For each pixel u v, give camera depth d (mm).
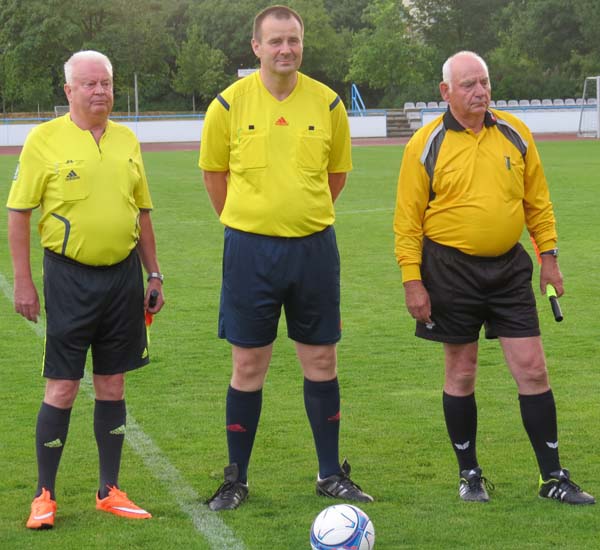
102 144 4410
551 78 55219
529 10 56531
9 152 38312
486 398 6336
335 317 4652
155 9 58625
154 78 58469
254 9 60875
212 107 4574
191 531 4215
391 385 6742
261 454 5293
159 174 25938
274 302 4566
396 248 4664
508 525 4227
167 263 12055
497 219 4473
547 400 4539
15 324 8859
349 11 65438
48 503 4340
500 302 4559
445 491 4684
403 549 3986
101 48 55469
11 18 55469
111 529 4246
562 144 36469
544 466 4574
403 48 54000
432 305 4609
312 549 3906
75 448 5434
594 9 52500
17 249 4434
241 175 4512
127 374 7121
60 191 4328
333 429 4703
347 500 4570
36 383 6902
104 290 4391
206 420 5973
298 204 4473
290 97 4520
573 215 15766
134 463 5180
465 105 4441
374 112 48156
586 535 4102
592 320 8695
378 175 24578
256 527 4254
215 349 7895
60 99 58938
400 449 5348
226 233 4605
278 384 6793
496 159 4504
